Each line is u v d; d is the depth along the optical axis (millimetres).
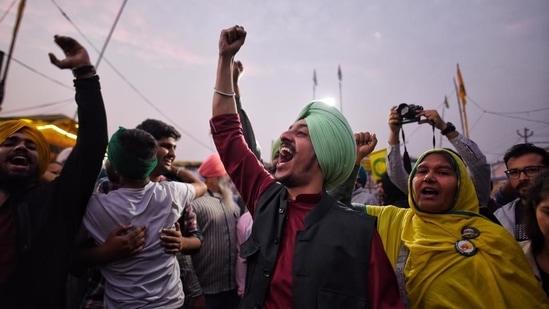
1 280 1483
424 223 1711
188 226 2262
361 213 1246
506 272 1461
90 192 1722
